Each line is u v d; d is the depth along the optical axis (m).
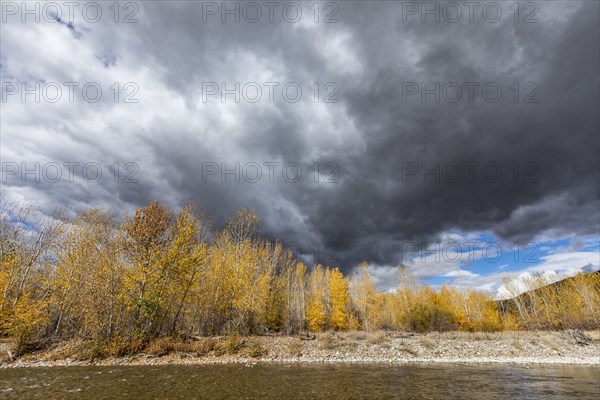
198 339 30.05
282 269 49.25
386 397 14.85
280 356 27.94
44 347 26.34
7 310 26.06
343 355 28.75
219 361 25.66
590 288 54.88
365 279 56.94
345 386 17.09
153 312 27.66
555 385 17.73
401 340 35.53
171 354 26.34
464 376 20.27
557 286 62.62
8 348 25.36
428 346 32.88
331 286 52.59
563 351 32.09
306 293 54.47
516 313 73.88
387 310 64.12
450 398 14.74
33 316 26.61
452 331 48.50
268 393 15.44
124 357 25.11
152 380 18.22
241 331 34.22
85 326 27.08
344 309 51.28
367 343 33.25
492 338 38.88
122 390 15.73
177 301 33.38
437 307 54.00
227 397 14.63
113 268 27.80
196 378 18.94
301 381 18.33
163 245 29.66
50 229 32.34
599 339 36.88
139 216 29.02
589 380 19.17
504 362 27.05
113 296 27.56
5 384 16.89
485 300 67.06
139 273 27.97
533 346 33.84
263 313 40.16
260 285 38.38
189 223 30.84
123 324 28.38
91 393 15.09
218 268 36.00
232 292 35.16
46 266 32.38
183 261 29.33
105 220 31.28
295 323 44.66
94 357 24.53
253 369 22.44
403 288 61.94
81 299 27.53
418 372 21.69
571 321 53.62
